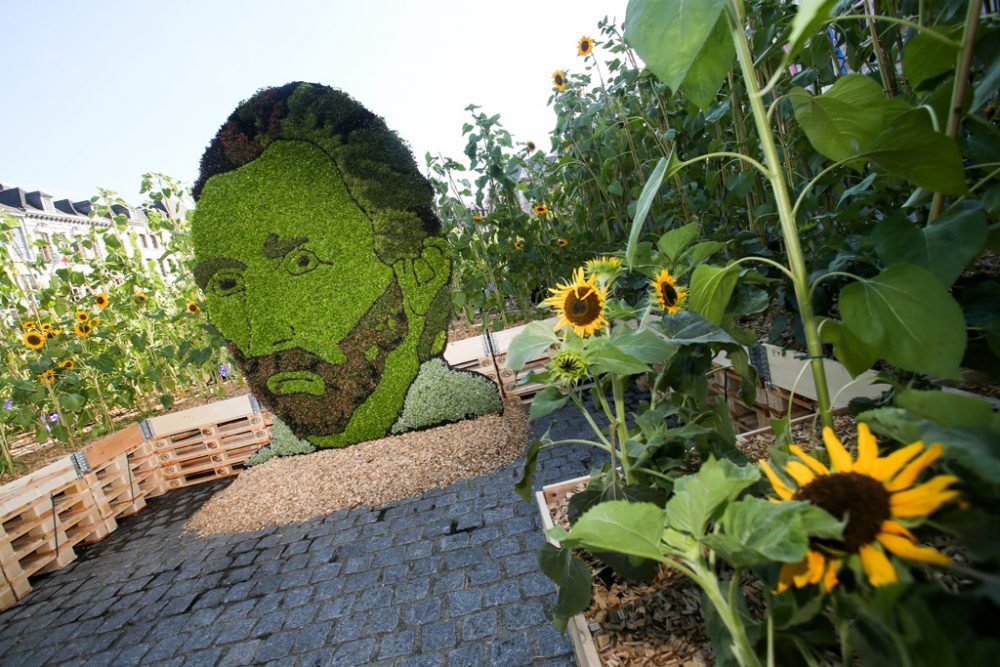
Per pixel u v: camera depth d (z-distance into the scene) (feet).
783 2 6.39
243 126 11.94
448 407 12.94
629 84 10.37
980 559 1.34
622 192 12.03
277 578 8.37
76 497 11.61
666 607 3.72
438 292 12.88
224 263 12.30
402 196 12.43
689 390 3.98
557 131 13.57
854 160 2.57
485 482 10.18
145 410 18.66
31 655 7.87
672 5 2.19
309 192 12.16
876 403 3.94
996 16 2.81
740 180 6.78
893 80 4.67
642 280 7.72
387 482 10.72
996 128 3.28
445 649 5.97
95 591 9.48
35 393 12.89
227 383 19.79
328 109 11.91
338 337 12.61
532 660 5.52
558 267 15.57
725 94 7.84
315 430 12.98
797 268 2.70
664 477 3.98
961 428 1.66
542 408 4.02
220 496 12.32
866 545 1.58
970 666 1.21
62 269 15.81
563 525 4.80
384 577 7.70
